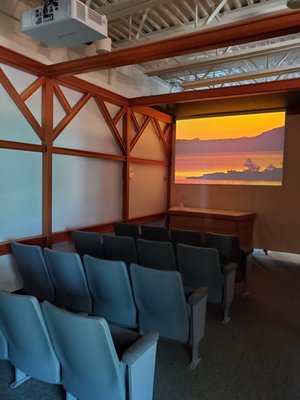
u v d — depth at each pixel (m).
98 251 4.03
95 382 1.65
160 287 2.29
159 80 7.02
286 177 6.39
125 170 6.14
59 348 1.73
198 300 2.35
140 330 2.60
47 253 2.93
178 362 2.53
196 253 3.09
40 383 2.26
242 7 4.33
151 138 7.08
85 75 4.95
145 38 5.14
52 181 4.59
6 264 3.89
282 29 2.79
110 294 2.62
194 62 5.34
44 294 3.25
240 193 6.92
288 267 5.61
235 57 5.04
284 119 6.37
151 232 4.58
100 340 1.49
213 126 7.20
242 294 4.14
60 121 4.64
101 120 5.50
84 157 5.20
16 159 4.02
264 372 2.41
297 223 6.32
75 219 5.06
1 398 2.10
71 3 2.53
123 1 3.46
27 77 4.05
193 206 7.54
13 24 3.77
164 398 2.10
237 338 2.94
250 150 6.78
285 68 5.38
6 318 1.85
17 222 4.08
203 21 4.58
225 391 2.19
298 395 2.16
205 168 7.34
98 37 2.88
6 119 3.85
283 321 3.34
